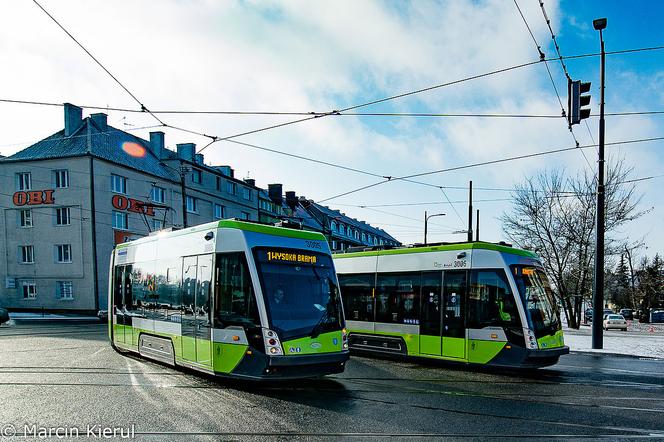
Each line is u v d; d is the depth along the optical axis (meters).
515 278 11.55
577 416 7.60
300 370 8.98
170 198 43.75
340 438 6.32
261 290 9.09
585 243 31.33
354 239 76.06
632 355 15.42
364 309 14.53
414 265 13.46
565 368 12.80
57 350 14.47
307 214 64.56
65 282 37.47
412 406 8.10
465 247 12.46
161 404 7.95
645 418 7.52
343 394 8.97
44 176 37.75
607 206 31.27
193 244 10.76
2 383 9.48
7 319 28.33
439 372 11.80
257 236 9.65
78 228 36.84
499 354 11.38
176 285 11.16
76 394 8.58
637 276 67.31
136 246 13.59
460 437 6.45
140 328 12.66
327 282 10.12
